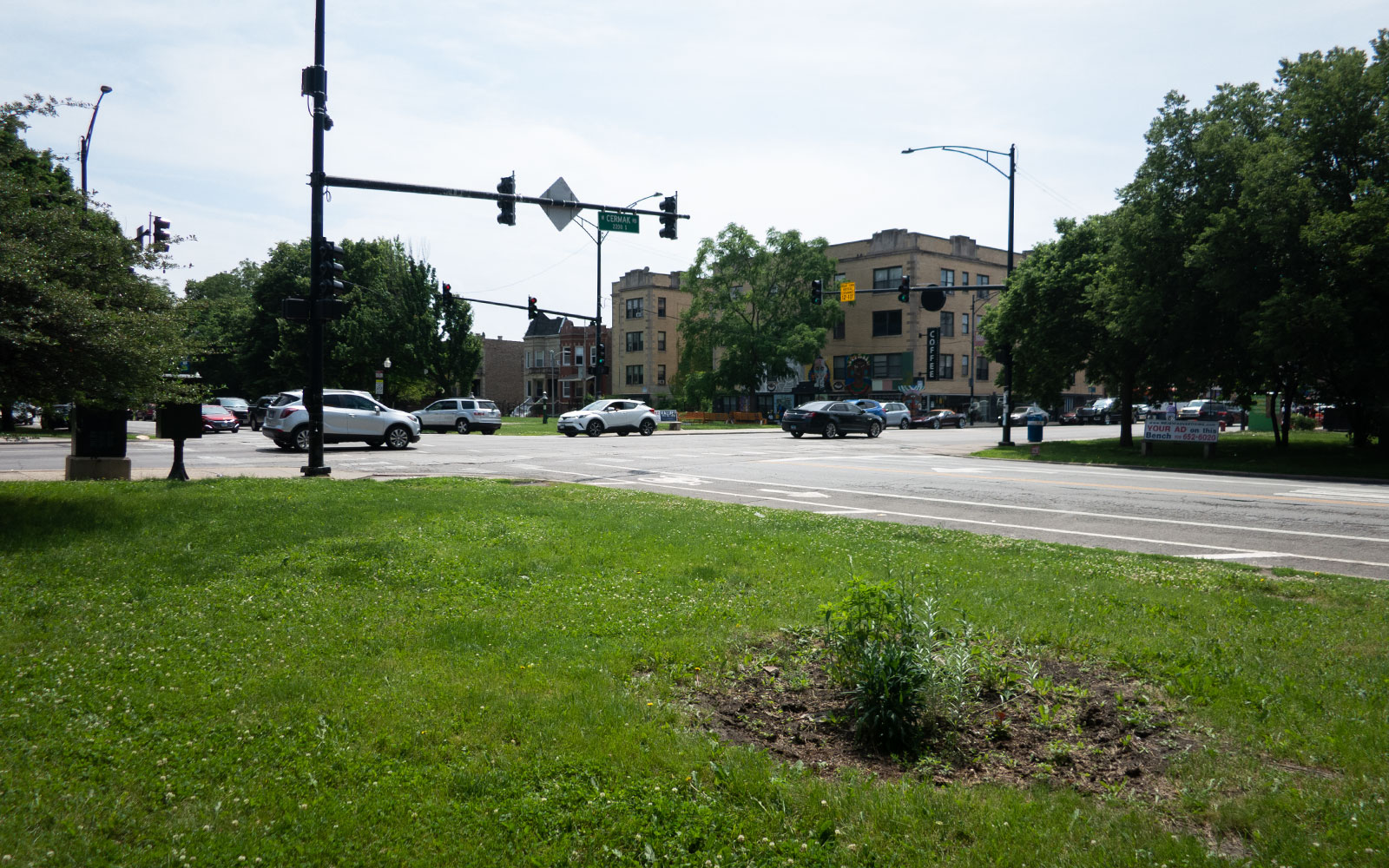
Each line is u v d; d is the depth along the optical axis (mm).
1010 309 31531
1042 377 33438
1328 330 22250
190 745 3633
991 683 4637
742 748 3752
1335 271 22234
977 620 5777
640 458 23969
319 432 16297
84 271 9672
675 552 8227
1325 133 24031
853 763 3787
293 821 3061
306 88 15594
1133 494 15328
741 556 8039
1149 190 26453
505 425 53125
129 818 3043
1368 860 2863
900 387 64625
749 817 3160
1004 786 3508
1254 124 26391
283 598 6242
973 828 3096
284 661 4781
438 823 3072
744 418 66250
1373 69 23531
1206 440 26406
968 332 67625
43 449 25125
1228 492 15750
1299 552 9508
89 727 3773
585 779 3436
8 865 2697
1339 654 5211
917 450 30141
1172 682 4652
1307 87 24578
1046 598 6543
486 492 13297
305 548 8117
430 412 42625
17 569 6965
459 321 57562
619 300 84500
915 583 6832
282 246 64438
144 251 10672
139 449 26250
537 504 11797
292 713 4000
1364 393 24781
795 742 4004
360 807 3162
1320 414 48500
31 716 3854
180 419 14750
